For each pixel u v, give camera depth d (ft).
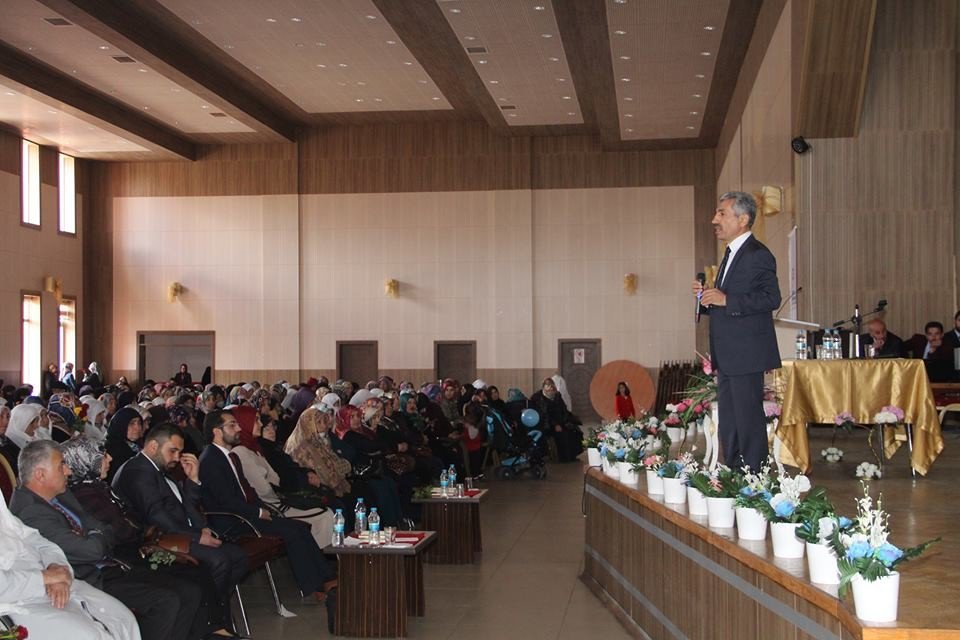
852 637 10.76
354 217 91.04
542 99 76.95
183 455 24.56
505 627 24.45
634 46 61.00
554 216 90.38
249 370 91.25
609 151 90.12
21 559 16.98
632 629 23.41
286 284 91.25
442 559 32.86
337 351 90.84
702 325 88.69
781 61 48.24
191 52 66.95
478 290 90.27
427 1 55.31
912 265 44.11
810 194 44.45
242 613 23.91
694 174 89.61
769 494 14.70
